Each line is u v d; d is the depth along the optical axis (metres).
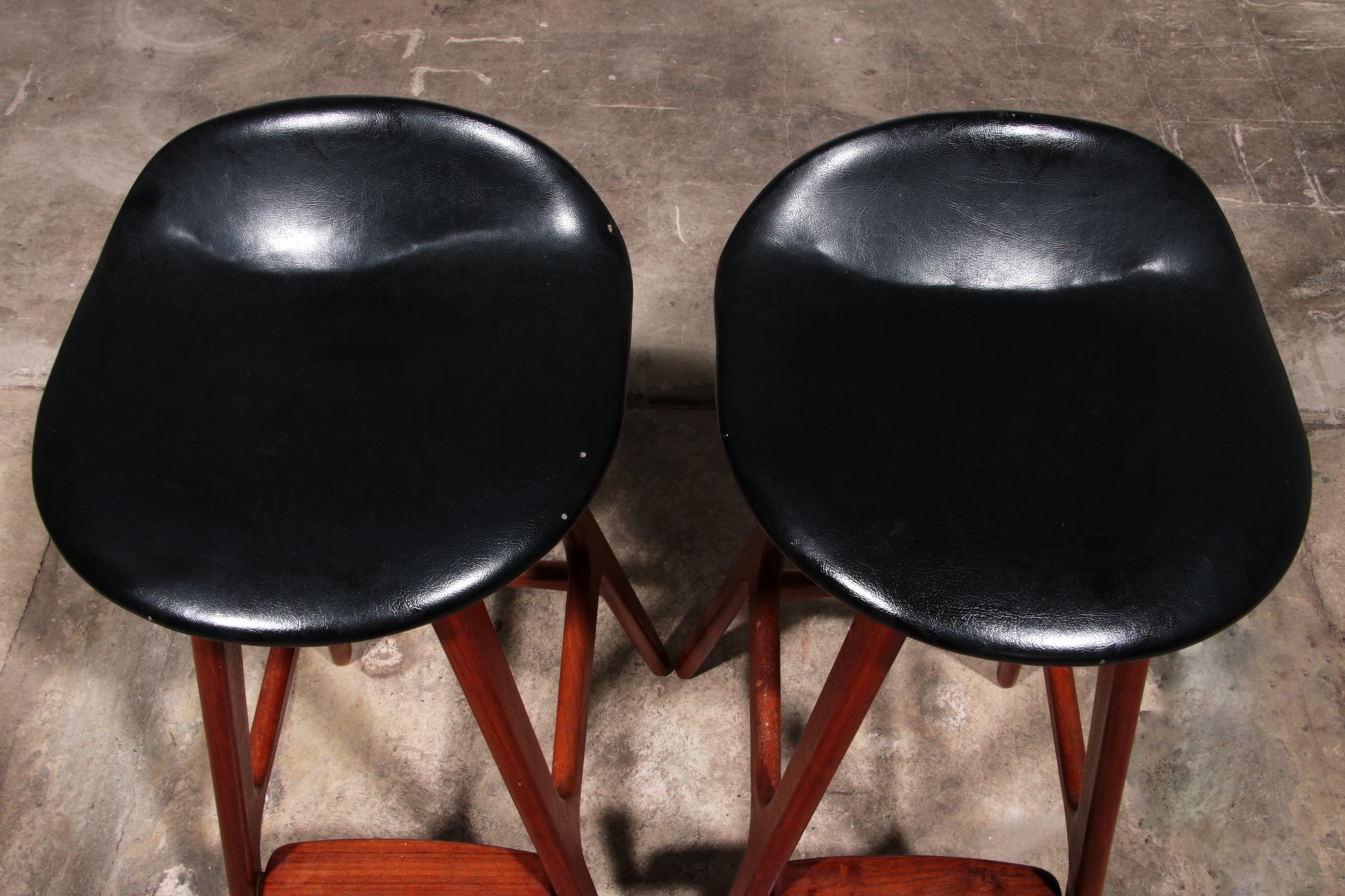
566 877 1.04
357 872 1.08
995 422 0.84
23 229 1.95
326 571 0.74
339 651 1.42
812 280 0.95
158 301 0.92
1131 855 1.32
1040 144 0.94
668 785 1.38
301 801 1.36
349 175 0.96
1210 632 0.71
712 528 1.62
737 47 2.31
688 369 1.77
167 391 0.86
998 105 2.20
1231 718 1.42
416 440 0.82
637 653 1.49
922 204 0.96
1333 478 1.65
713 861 1.33
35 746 1.38
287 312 0.93
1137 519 0.76
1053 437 0.83
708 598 1.56
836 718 0.84
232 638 0.72
